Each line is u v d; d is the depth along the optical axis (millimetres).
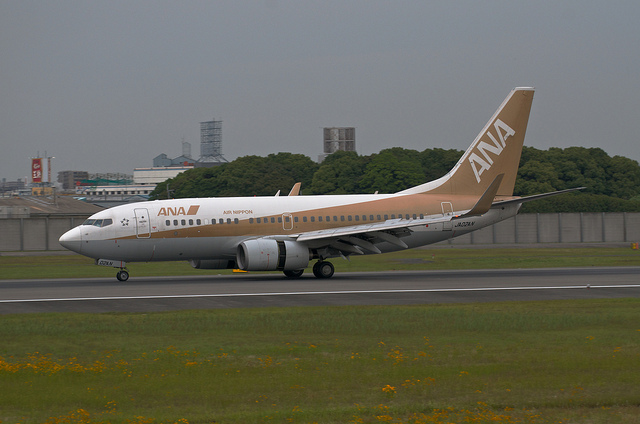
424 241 173125
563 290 127062
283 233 162875
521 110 178750
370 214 168625
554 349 70625
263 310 101000
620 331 81688
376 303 110125
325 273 160625
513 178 179625
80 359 67250
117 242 153500
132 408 50062
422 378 57875
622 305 105125
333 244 163000
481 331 82375
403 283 142750
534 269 182125
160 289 131250
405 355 68125
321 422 46312
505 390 53938
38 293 124750
